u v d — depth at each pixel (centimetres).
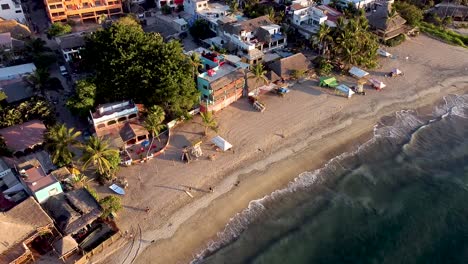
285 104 9050
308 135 8169
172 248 5856
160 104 8081
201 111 8612
